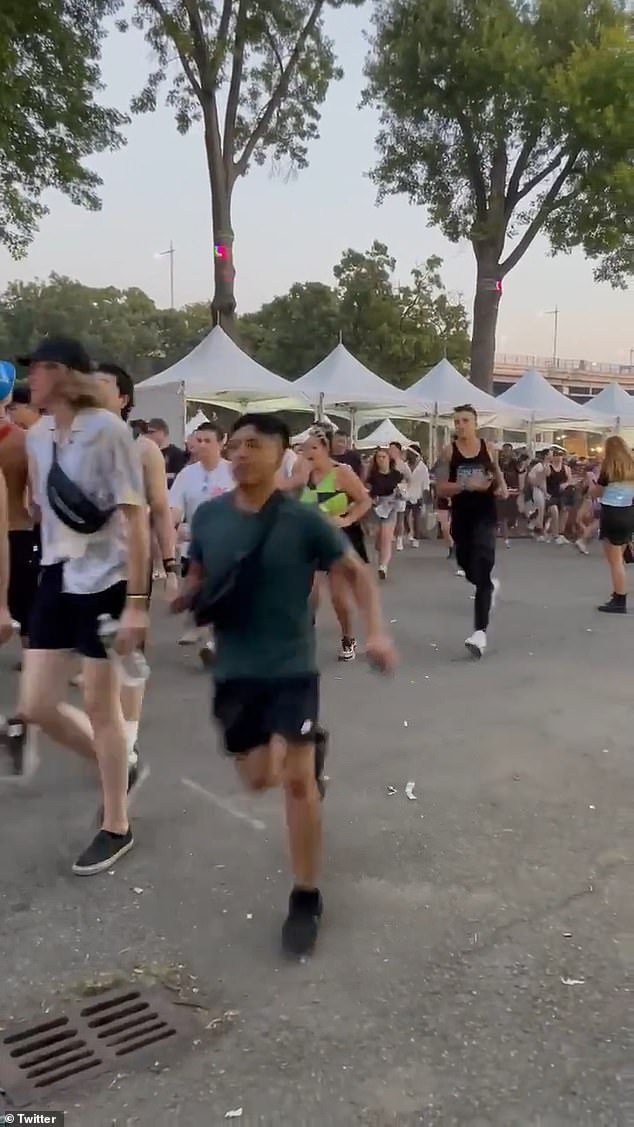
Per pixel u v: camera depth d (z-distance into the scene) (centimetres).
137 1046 264
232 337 2197
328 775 479
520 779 475
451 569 1380
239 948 314
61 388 343
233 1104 240
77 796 441
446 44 2519
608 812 433
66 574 353
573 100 2375
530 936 323
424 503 1942
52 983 293
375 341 4903
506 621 924
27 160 1855
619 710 603
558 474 1892
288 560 293
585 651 785
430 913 338
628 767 494
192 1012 279
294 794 308
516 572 1360
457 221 2823
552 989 292
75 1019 275
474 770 488
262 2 2123
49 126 1839
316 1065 255
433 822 420
